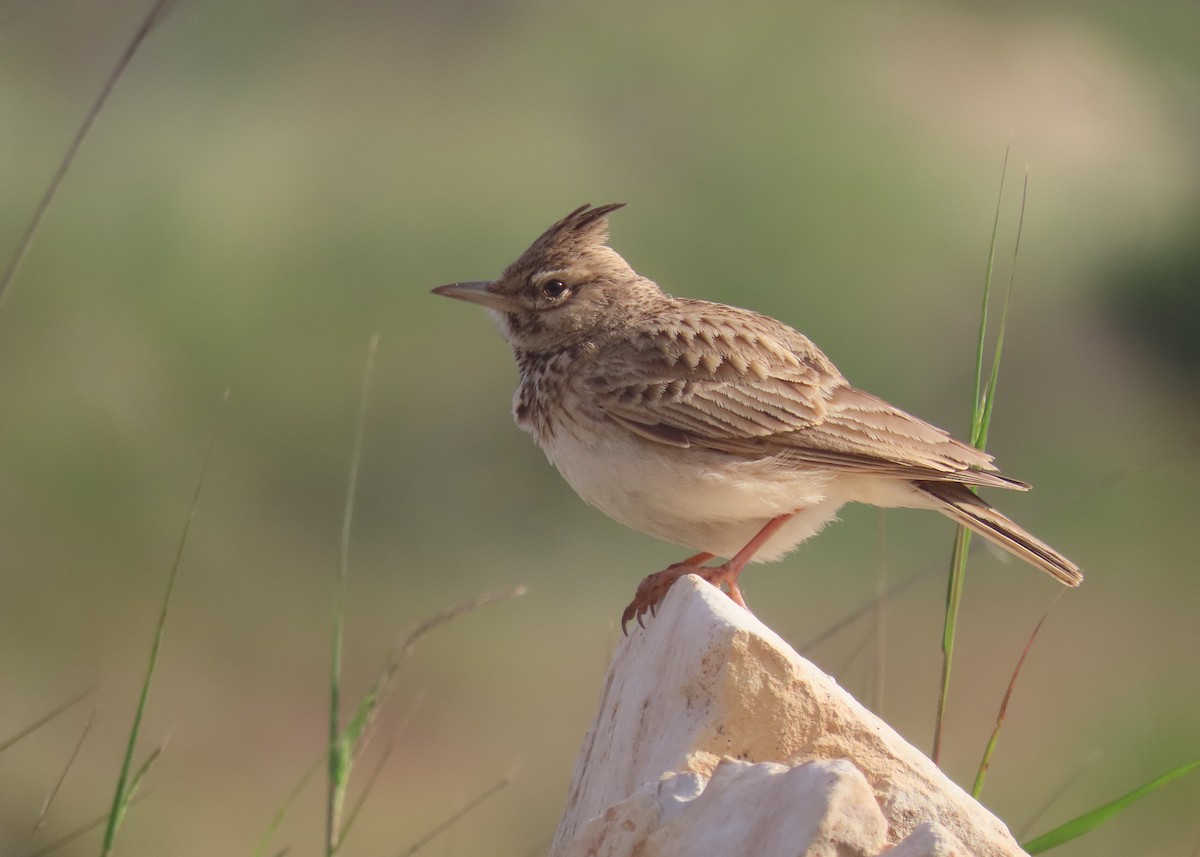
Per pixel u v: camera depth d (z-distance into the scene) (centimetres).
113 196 2002
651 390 757
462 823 1507
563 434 775
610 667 613
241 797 1558
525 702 1697
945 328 2100
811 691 521
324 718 1680
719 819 471
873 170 2198
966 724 1534
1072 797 1475
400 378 1948
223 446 1847
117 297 1892
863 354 2042
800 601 1720
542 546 1898
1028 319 2144
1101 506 1947
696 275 2058
